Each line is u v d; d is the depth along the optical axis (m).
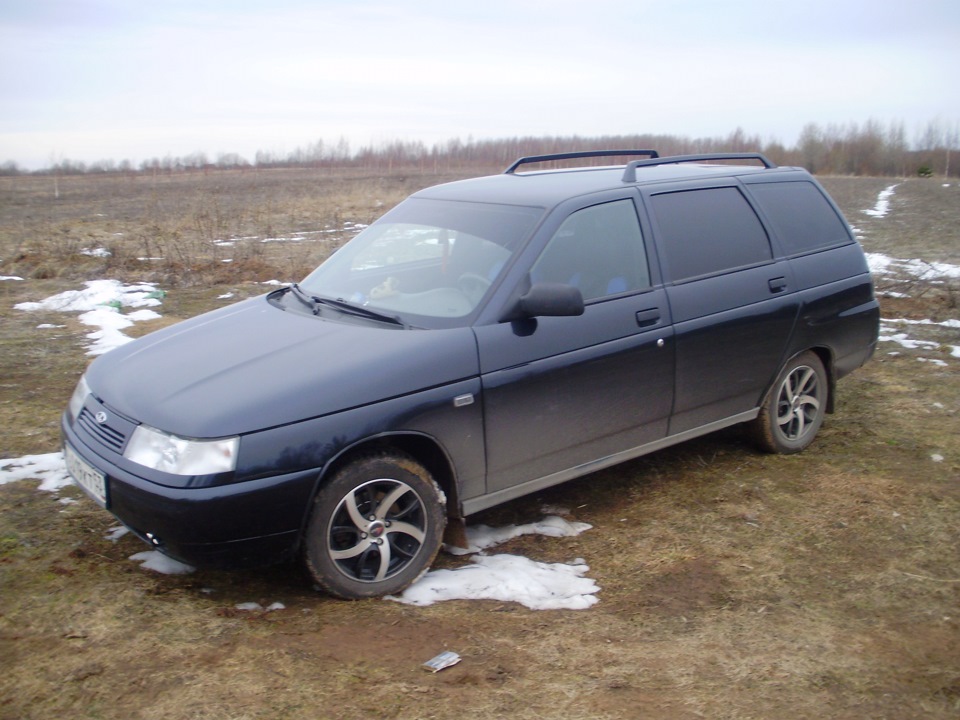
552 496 4.68
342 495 3.33
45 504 4.29
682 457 5.24
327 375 3.36
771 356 4.88
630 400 4.21
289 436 3.18
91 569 3.61
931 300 9.98
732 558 3.93
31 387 6.41
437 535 3.63
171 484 3.08
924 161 69.19
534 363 3.80
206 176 49.72
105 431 3.45
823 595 3.60
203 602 3.39
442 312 3.83
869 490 4.68
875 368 7.18
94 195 32.16
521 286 3.85
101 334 8.27
